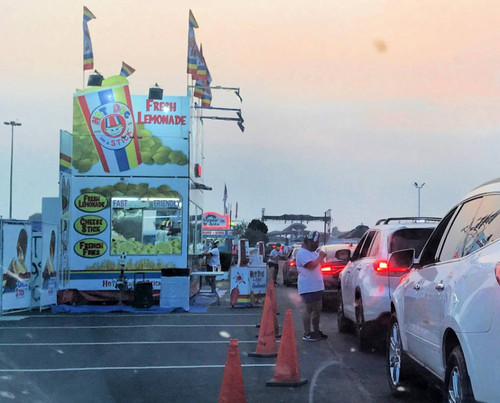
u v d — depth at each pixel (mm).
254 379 8516
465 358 4895
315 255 11938
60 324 14672
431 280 6242
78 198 19641
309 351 10789
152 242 19688
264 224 106812
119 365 9539
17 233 16953
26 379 8539
